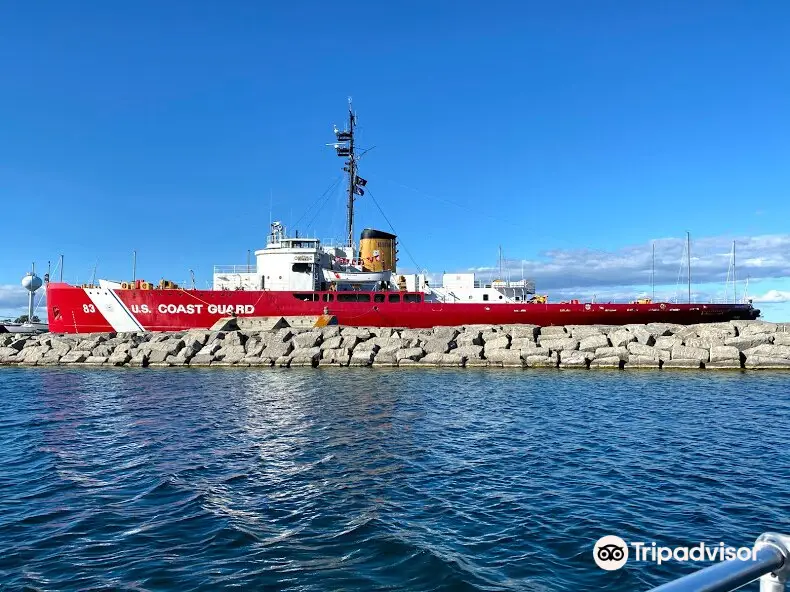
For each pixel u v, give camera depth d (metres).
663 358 40.56
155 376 39.34
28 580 9.02
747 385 32.31
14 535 10.87
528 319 49.47
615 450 17.25
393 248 57.91
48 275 54.84
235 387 32.84
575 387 31.72
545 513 11.77
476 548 10.05
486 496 12.92
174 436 19.77
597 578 8.89
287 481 14.23
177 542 10.48
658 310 48.88
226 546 10.27
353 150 59.38
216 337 47.38
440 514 11.77
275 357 45.12
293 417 23.00
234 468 15.49
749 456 16.50
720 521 11.30
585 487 13.57
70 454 17.34
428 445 17.98
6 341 51.97
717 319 49.62
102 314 51.28
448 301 52.03
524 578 8.89
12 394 31.16
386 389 31.08
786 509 11.97
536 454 16.78
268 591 8.57
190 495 13.21
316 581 8.88
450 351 43.47
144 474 15.02
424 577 8.95
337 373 39.62
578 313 49.09
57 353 48.88
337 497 12.95
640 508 12.06
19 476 14.98
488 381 34.47
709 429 20.38
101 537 10.74
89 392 31.66
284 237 54.84
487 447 17.69
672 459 16.16
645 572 9.09
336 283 52.31
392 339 45.03
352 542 10.37
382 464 15.75
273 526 11.23
